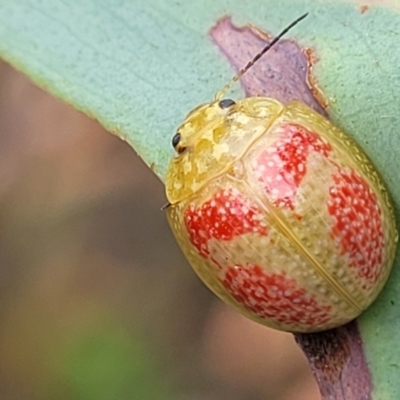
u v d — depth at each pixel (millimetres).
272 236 65
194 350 101
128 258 106
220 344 101
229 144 67
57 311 103
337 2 66
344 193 66
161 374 96
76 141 106
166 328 102
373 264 66
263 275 66
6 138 105
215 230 66
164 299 103
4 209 104
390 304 66
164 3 67
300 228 65
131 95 67
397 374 65
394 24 65
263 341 100
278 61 67
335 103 66
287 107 67
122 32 67
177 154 67
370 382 65
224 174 66
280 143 66
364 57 66
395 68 65
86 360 95
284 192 65
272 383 98
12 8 66
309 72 66
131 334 100
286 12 66
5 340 101
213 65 67
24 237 105
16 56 66
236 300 67
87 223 106
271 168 66
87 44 66
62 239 105
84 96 66
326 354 66
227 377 99
